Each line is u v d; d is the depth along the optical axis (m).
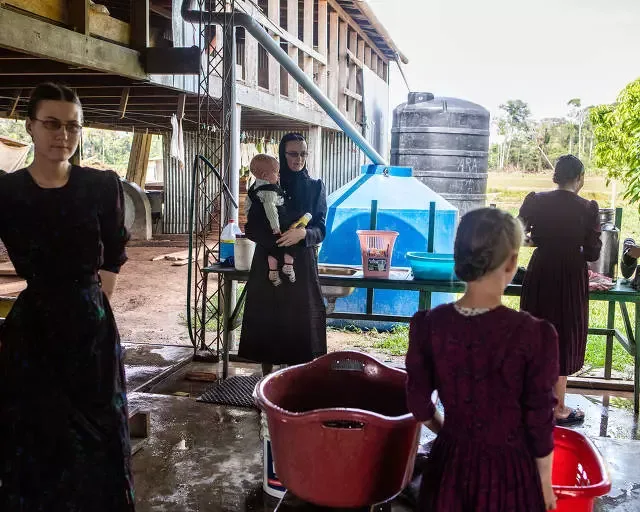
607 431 4.21
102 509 2.25
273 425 2.26
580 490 1.96
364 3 12.30
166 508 2.93
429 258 4.49
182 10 5.79
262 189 3.93
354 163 14.77
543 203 3.88
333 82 13.13
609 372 5.16
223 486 3.14
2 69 6.35
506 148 29.89
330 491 2.20
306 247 4.04
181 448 3.59
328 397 2.76
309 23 11.50
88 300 2.22
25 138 34.78
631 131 8.54
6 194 2.13
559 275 3.87
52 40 4.71
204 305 5.68
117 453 2.29
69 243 2.18
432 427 2.03
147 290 8.92
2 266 10.20
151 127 13.38
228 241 5.09
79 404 2.21
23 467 2.18
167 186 15.27
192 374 5.07
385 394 2.69
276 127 14.51
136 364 5.40
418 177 9.27
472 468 1.81
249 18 5.95
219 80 7.91
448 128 9.12
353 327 6.91
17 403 2.17
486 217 1.78
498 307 1.81
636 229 14.25
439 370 1.85
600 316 7.42
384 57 17.50
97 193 2.21
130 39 5.91
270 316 4.05
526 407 1.76
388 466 2.20
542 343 1.74
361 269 5.09
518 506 1.78
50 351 2.18
